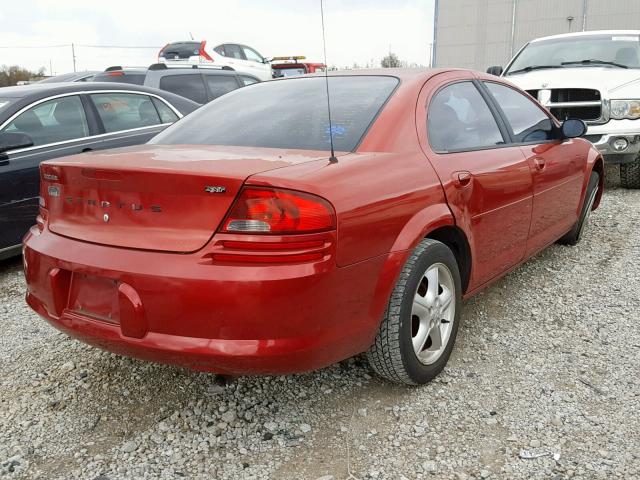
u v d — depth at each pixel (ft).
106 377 10.02
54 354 10.94
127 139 18.65
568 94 23.30
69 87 17.89
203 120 10.61
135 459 7.93
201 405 9.11
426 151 9.43
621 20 90.48
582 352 10.44
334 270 7.34
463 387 9.41
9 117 15.99
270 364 7.21
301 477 7.50
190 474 7.63
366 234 7.75
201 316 7.08
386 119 9.21
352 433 8.35
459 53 107.14
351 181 7.75
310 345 7.31
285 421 8.66
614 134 22.13
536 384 9.44
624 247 16.26
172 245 7.30
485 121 11.51
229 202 7.06
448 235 9.86
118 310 7.68
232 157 8.08
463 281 10.41
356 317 7.88
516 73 26.86
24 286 14.92
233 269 6.98
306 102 10.07
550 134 13.91
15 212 15.65
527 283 13.79
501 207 10.94
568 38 28.22
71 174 8.15
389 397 9.18
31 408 9.18
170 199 7.34
